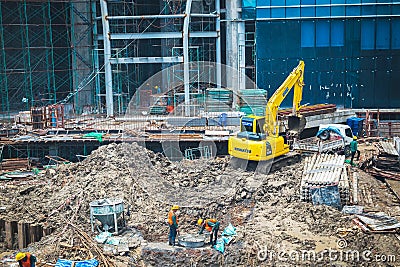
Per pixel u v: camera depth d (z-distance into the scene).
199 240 23.55
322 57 46.88
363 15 46.03
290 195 28.48
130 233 25.64
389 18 45.94
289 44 46.84
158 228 26.17
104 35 46.16
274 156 31.41
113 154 32.44
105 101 51.25
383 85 46.91
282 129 33.81
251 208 27.81
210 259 22.88
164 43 51.38
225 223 26.34
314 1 46.12
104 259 23.12
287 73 47.19
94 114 48.03
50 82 53.03
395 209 27.64
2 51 48.78
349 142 36.50
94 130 40.12
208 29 51.62
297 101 35.38
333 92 47.31
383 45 46.38
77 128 40.88
